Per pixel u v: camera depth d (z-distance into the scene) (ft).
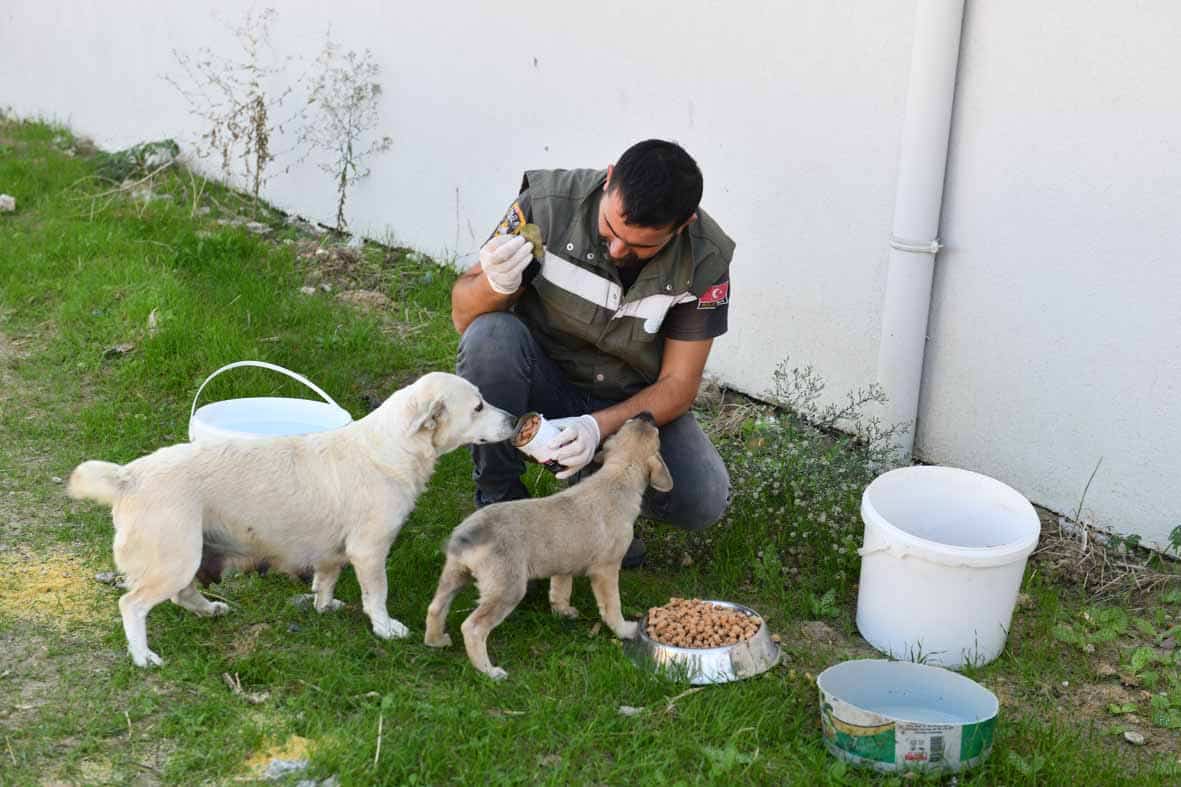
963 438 18.30
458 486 17.31
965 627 13.78
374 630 13.44
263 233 27.71
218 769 11.02
